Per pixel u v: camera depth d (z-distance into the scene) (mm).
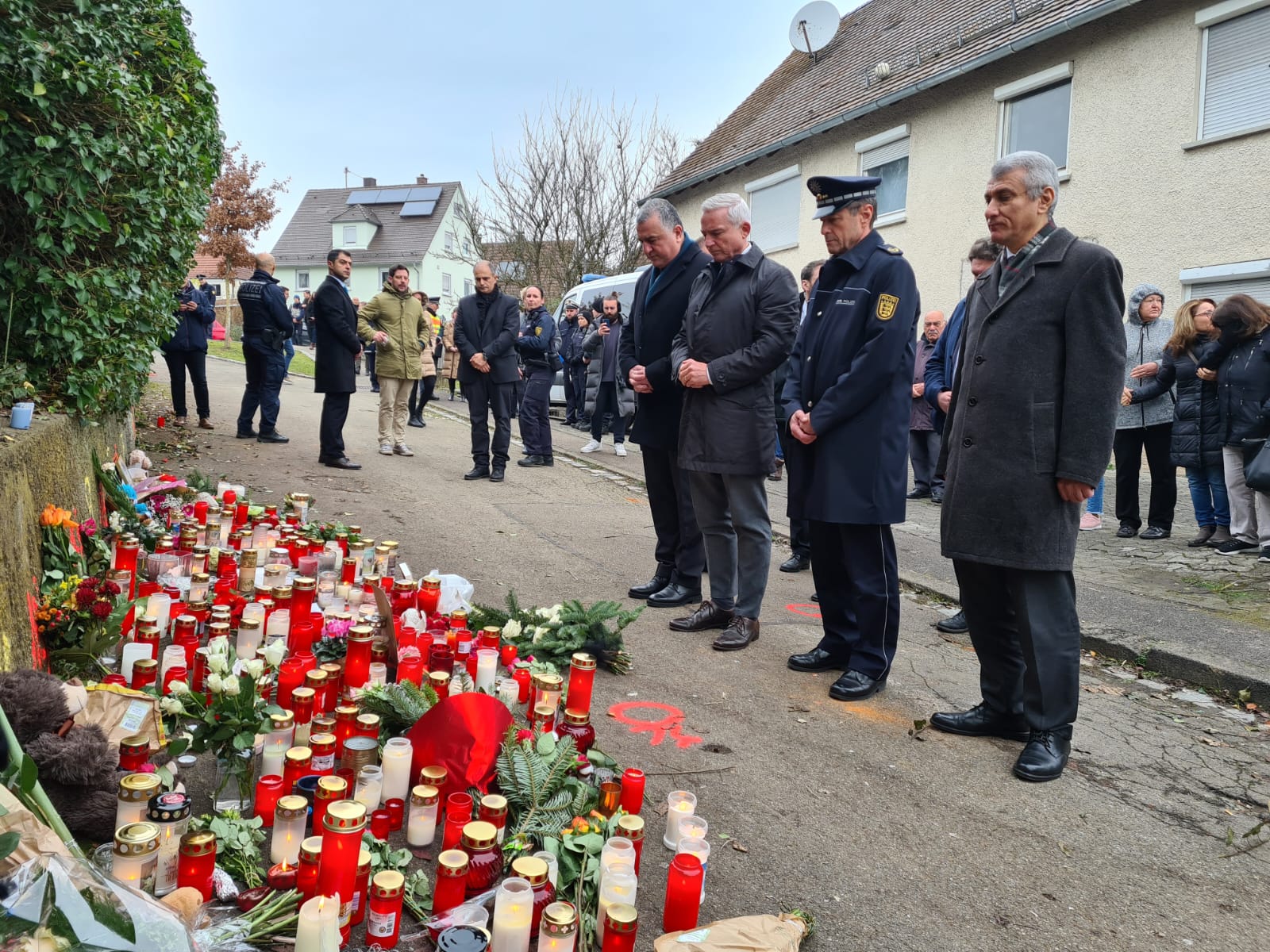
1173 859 3066
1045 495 3604
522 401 10938
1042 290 3615
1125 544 7867
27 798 1938
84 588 3568
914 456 9875
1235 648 5070
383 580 4598
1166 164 12438
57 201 4809
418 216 59844
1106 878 2920
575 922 2178
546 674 3646
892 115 17172
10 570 3029
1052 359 3605
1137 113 12781
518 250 31953
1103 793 3537
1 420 4086
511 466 10773
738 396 4852
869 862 2932
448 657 3783
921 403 9664
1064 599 3682
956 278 15906
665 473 5770
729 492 4965
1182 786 3652
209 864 2277
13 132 4559
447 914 2309
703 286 5023
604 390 12203
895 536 8031
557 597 5691
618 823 2555
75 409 5039
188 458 8938
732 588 5273
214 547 5258
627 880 2314
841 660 4703
